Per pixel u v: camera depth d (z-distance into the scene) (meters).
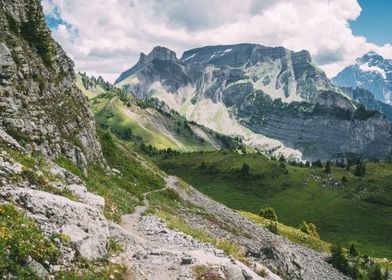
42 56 57.56
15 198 20.50
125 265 20.39
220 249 30.92
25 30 55.31
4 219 17.31
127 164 80.50
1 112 42.97
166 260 22.31
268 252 42.25
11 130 42.62
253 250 43.06
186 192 90.06
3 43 47.25
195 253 23.38
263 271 26.52
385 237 191.50
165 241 29.77
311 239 130.00
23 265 15.49
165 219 40.50
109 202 38.41
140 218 38.81
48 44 57.94
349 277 93.38
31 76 51.41
